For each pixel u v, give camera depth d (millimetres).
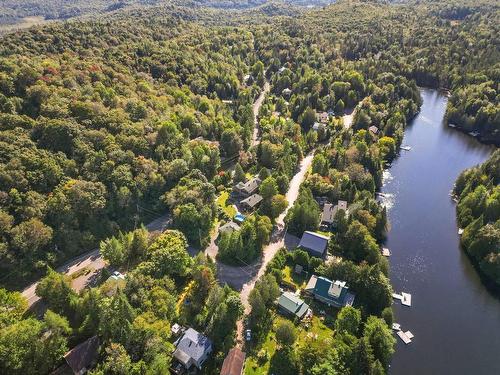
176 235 114438
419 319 105000
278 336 88375
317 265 112500
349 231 119375
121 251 109500
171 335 91125
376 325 90250
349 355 82750
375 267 103062
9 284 104438
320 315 99812
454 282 117812
